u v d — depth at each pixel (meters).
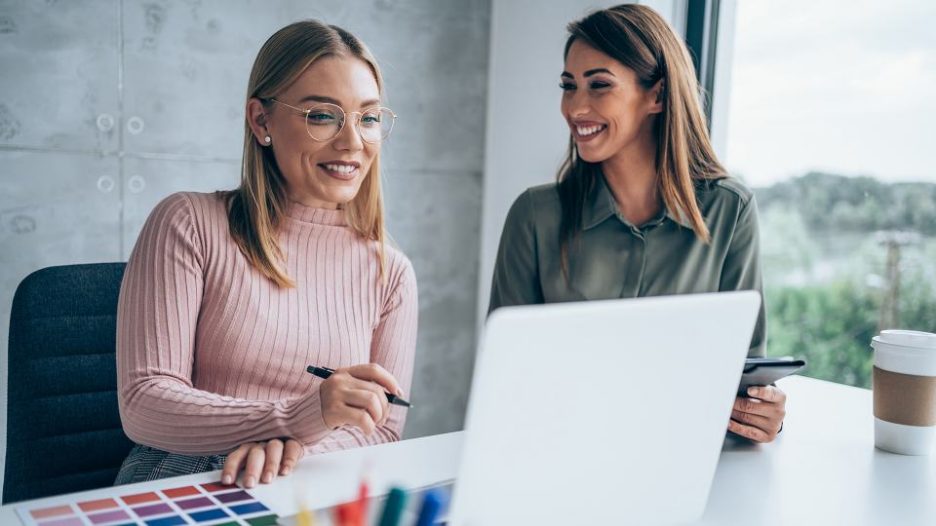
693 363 0.81
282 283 1.33
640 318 0.75
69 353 1.41
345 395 1.03
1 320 2.02
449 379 2.90
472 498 0.74
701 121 1.59
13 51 1.97
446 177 2.79
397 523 0.73
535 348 0.70
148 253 1.26
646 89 1.53
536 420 0.73
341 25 2.48
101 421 1.43
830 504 1.00
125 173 2.16
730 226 1.57
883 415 1.22
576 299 1.63
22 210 2.03
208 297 1.29
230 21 2.29
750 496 1.01
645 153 1.58
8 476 1.36
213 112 2.29
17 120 1.99
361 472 1.03
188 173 2.26
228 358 1.29
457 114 2.78
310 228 1.40
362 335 1.42
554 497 0.78
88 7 2.06
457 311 2.89
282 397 1.33
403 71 2.63
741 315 0.83
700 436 0.87
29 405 1.36
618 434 0.79
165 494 0.92
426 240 2.77
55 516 0.84
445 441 1.18
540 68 2.61
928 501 1.02
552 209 1.65
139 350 1.20
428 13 2.67
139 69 2.15
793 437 1.27
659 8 2.31
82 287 1.44
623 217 1.60
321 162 1.32
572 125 1.59
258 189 1.34
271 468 0.99
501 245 1.73
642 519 0.87
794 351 2.31
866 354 2.15
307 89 1.30
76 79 2.06
